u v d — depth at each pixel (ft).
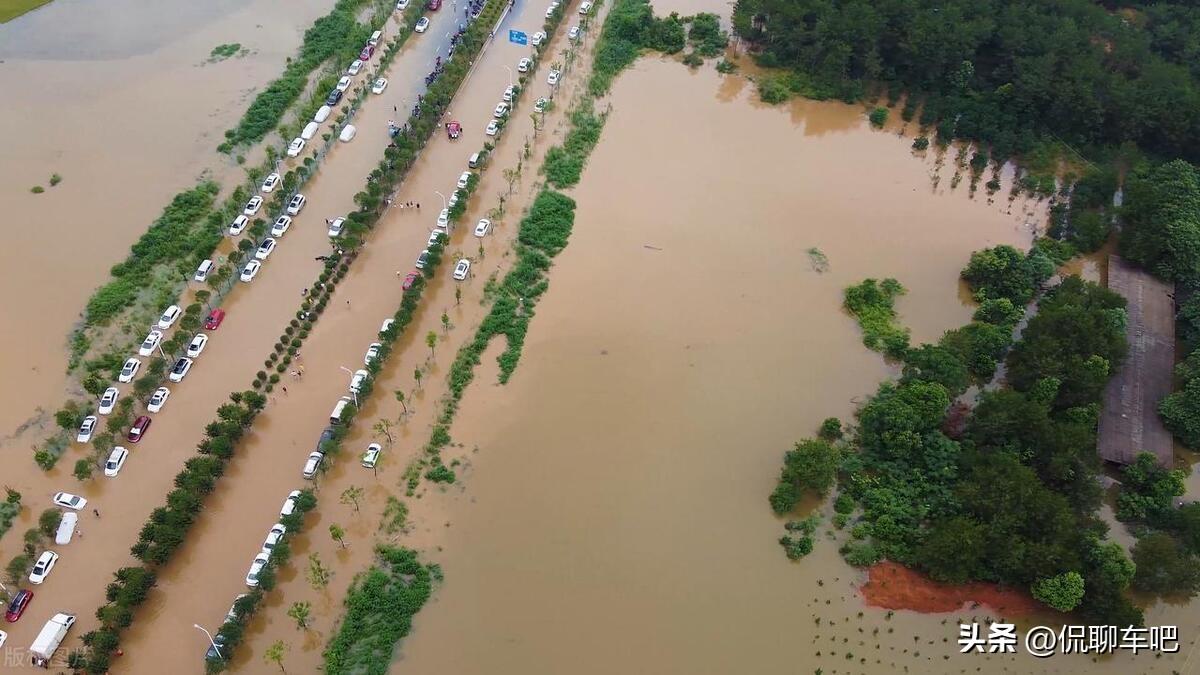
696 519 385.91
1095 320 437.99
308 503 369.71
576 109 595.47
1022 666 347.36
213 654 328.08
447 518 379.35
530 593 357.61
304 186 525.34
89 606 348.59
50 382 419.33
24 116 555.69
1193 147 565.94
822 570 371.56
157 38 625.82
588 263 492.13
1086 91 571.28
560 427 415.44
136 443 398.62
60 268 469.57
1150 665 350.23
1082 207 536.42
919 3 643.45
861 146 587.27
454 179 538.06
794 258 503.61
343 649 336.29
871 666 343.67
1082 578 352.69
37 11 639.76
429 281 476.95
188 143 547.08
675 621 352.90
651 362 445.37
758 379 441.68
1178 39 634.84
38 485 383.24
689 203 532.32
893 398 416.87
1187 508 383.24
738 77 637.30
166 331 444.96
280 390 423.23
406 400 422.41
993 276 482.69
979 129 588.09
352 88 596.70
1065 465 382.83
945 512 380.99
